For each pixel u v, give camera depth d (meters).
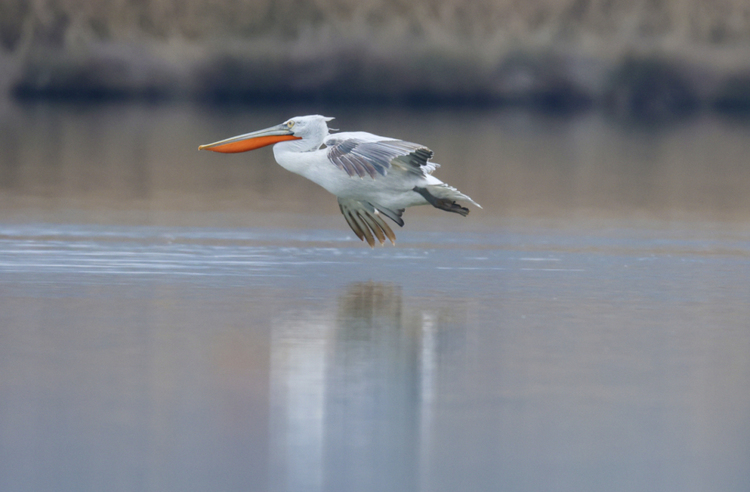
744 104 50.34
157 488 7.19
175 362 9.69
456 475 7.45
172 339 10.45
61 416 8.34
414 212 19.97
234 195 22.30
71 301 12.03
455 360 9.88
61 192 22.00
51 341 10.32
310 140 13.27
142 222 18.12
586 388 9.16
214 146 13.38
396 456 7.72
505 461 7.67
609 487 7.33
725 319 11.70
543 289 13.15
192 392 8.89
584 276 14.06
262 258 14.99
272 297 12.39
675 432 8.23
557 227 18.48
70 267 14.05
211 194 22.38
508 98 49.69
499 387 9.15
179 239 16.45
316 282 13.33
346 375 9.38
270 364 9.66
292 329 10.88
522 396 8.94
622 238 17.39
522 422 8.38
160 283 13.12
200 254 15.21
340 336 10.64
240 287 12.96
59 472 7.40
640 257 15.65
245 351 10.05
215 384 9.09
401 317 11.47
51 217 18.44
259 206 20.59
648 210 20.91
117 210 19.58
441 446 7.90
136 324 11.01
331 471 7.46
